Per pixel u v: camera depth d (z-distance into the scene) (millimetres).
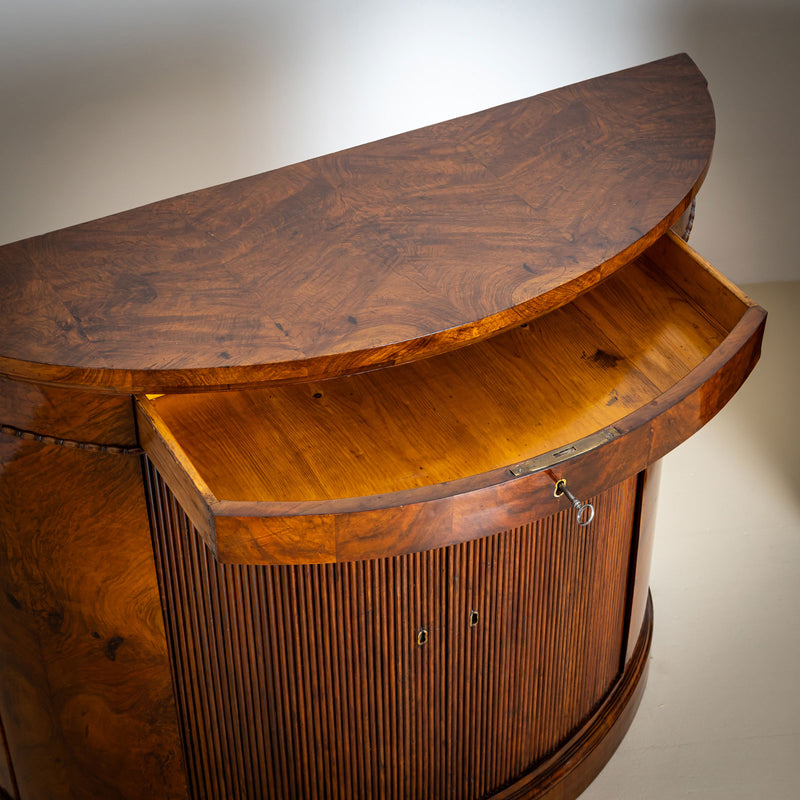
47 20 2346
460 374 1636
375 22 2516
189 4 2396
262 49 2496
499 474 1309
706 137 1764
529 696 1821
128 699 1690
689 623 2227
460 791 1843
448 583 1605
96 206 2639
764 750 1998
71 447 1445
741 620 2232
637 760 2000
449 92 2664
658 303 1715
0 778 1947
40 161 2535
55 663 1683
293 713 1673
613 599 1892
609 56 2699
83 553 1559
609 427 1363
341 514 1247
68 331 1387
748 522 2443
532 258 1511
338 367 1363
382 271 1493
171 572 1570
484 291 1452
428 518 1283
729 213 3006
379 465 1509
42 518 1541
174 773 1762
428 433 1555
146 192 2646
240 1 2418
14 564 1604
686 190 1643
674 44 2705
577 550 1730
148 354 1347
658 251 1731
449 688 1719
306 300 1441
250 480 1477
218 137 2602
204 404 1561
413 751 1760
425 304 1430
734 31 2703
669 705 2084
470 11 2549
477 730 1792
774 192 2975
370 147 1778
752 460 2602
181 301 1440
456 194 1653
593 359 1655
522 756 1882
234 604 1568
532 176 1688
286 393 1588
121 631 1627
